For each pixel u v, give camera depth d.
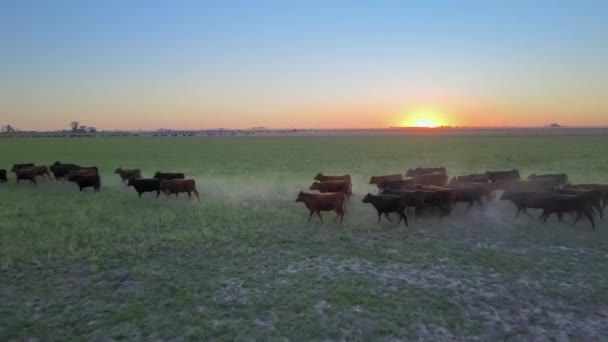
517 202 13.76
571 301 7.54
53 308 7.35
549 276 8.70
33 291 8.08
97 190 20.45
